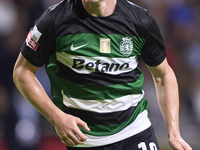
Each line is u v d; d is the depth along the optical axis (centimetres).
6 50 2433
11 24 2561
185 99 2789
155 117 2625
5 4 2592
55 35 1055
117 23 1071
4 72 2356
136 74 1148
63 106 1128
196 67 2886
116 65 1088
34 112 2336
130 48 1088
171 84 1191
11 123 2280
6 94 2312
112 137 1132
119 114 1127
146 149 1138
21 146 2275
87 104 1105
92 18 1059
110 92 1102
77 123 1027
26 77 1088
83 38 1059
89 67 1074
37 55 1078
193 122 2711
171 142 1138
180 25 2983
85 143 1141
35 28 1066
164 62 1177
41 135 2322
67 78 1093
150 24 1100
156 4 2973
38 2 2619
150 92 2672
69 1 1076
